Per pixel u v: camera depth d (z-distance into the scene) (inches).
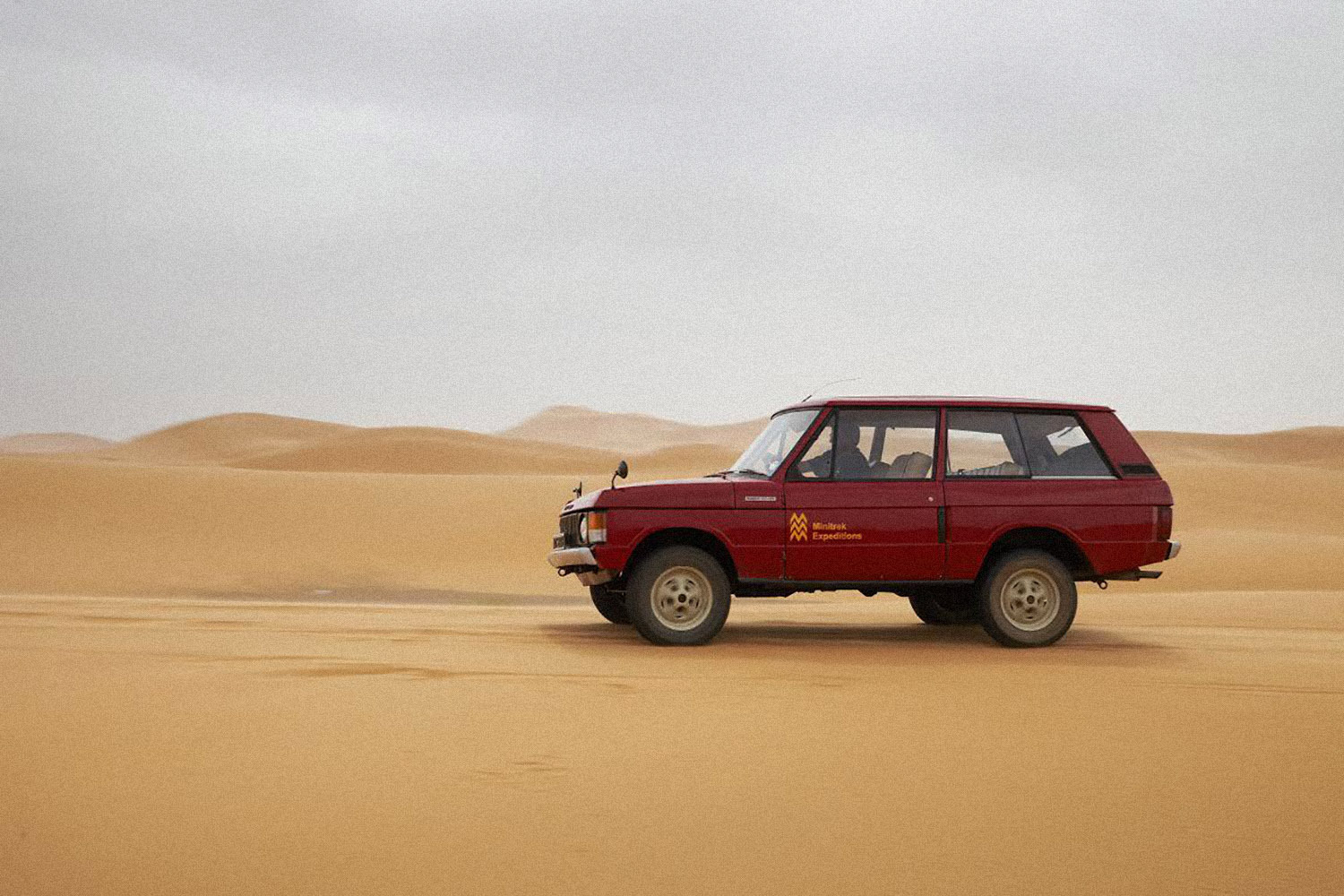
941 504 420.5
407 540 1220.5
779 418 454.9
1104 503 428.8
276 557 1103.6
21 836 166.1
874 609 649.0
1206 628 521.7
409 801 187.8
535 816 181.5
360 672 319.3
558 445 6692.9
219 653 356.5
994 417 434.0
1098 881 158.9
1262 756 233.6
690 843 170.4
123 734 230.4
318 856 160.7
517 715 258.4
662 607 411.5
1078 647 429.4
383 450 5708.7
